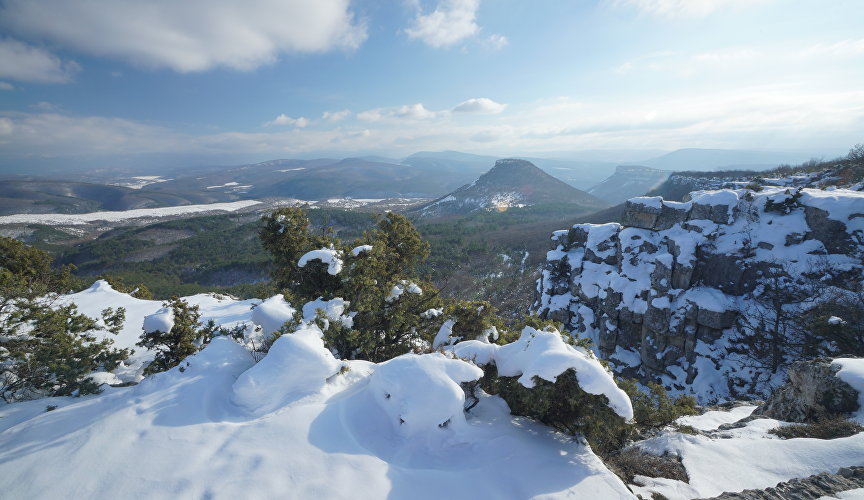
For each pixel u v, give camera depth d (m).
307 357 9.95
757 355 22.70
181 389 9.52
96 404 9.44
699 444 9.67
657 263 26.56
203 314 29.83
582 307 31.91
